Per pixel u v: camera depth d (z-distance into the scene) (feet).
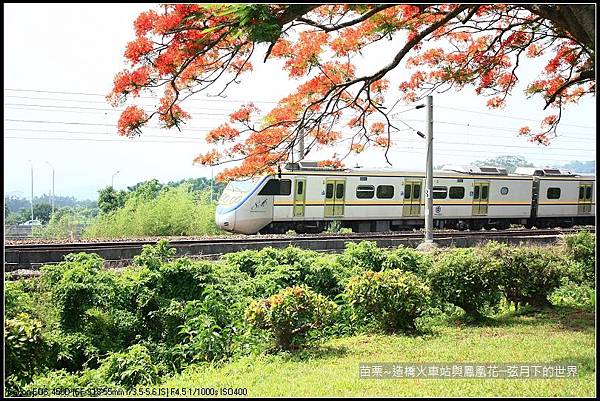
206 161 29.07
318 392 21.25
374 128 33.14
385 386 21.72
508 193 96.73
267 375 25.11
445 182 90.02
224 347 31.12
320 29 21.91
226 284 37.14
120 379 26.50
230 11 18.08
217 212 78.54
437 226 94.53
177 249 53.62
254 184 76.33
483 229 97.14
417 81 34.37
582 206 106.93
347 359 26.73
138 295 34.88
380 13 25.32
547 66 36.50
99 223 91.15
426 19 26.45
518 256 37.04
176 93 21.83
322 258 43.24
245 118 28.81
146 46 20.48
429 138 66.13
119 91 21.13
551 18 22.22
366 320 33.96
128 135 22.89
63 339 31.07
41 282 36.60
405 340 30.25
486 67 33.68
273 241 59.41
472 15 26.81
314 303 29.37
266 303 29.63
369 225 86.38
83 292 33.17
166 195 94.27
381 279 32.40
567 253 44.06
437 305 36.70
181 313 33.99
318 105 28.50
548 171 104.12
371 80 26.18
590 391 20.29
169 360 31.81
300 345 29.60
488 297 35.06
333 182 81.15
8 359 21.15
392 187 85.81
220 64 22.49
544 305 37.88
